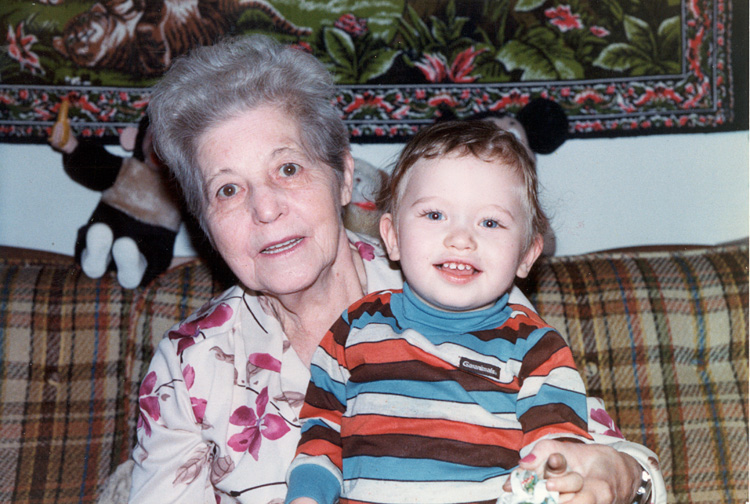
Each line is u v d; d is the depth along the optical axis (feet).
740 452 4.32
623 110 6.55
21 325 4.52
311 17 6.47
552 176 6.57
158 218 6.03
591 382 4.47
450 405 3.09
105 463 4.38
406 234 3.36
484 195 3.24
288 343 3.61
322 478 3.05
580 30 6.50
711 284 4.63
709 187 6.67
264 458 3.36
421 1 6.46
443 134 3.50
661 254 4.89
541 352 3.17
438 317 3.33
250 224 3.25
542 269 4.79
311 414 3.35
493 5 6.48
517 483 2.52
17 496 4.27
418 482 2.93
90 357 4.52
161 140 3.51
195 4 6.42
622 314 4.57
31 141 6.38
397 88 6.48
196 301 4.61
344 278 3.75
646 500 2.84
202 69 3.36
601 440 3.11
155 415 3.53
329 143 3.45
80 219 6.40
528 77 6.51
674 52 6.51
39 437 4.38
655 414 4.40
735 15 6.47
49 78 6.37
